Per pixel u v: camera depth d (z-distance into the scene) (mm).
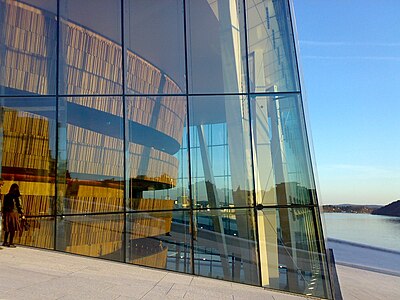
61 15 12383
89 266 9750
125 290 7477
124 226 11469
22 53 12289
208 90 12039
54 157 11859
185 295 7730
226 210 11305
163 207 11477
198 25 12445
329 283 10711
